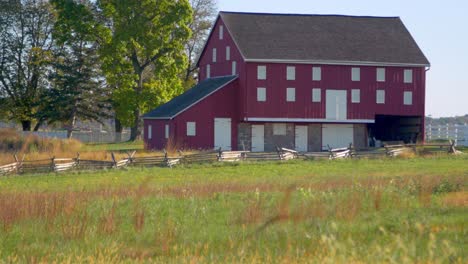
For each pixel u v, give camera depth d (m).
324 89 89.06
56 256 22.62
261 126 88.44
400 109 91.38
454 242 22.97
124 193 37.69
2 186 47.09
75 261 22.00
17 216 28.22
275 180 47.00
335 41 91.81
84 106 114.19
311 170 57.28
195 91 92.81
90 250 23.33
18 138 77.75
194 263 21.28
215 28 94.69
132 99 106.75
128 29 102.00
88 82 113.62
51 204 30.56
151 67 118.88
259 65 87.00
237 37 89.31
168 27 103.88
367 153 70.56
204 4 123.12
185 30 104.81
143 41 103.06
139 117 109.88
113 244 23.64
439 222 26.27
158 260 22.11
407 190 34.22
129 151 78.75
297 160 66.62
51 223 27.14
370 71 90.62
